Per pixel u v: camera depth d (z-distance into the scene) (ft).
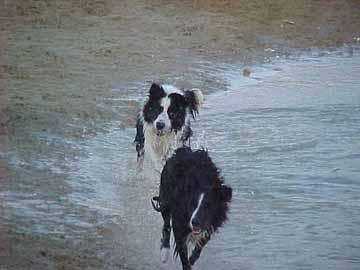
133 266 36.65
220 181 35.91
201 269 36.96
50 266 35.14
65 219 41.42
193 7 98.63
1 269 34.27
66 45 80.23
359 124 60.18
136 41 83.30
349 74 78.95
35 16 90.38
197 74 74.64
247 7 101.30
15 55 75.46
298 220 42.78
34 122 56.34
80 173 48.49
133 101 63.77
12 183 45.52
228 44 86.02
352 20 101.45
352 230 41.65
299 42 91.81
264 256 38.52
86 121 58.13
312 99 68.03
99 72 71.82
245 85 73.05
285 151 53.78
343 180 48.70
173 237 39.58
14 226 39.70
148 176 49.11
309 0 107.14
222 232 41.06
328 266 37.52
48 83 67.31
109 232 40.29
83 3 96.07
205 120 60.75
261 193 46.39
